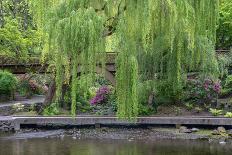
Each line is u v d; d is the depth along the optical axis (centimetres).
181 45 1473
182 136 1906
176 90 2119
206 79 2302
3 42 2833
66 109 2330
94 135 1964
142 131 2030
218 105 2270
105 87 2369
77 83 1303
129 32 1247
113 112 2234
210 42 2103
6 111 2391
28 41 2783
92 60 1248
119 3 1317
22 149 1669
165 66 2020
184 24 1344
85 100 2344
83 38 1224
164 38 1454
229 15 2825
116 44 1266
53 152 1611
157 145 1728
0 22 3175
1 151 1631
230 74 2533
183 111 2208
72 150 1648
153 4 1249
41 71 2923
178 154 1564
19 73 3055
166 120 2058
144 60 2022
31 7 1620
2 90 2817
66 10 1312
